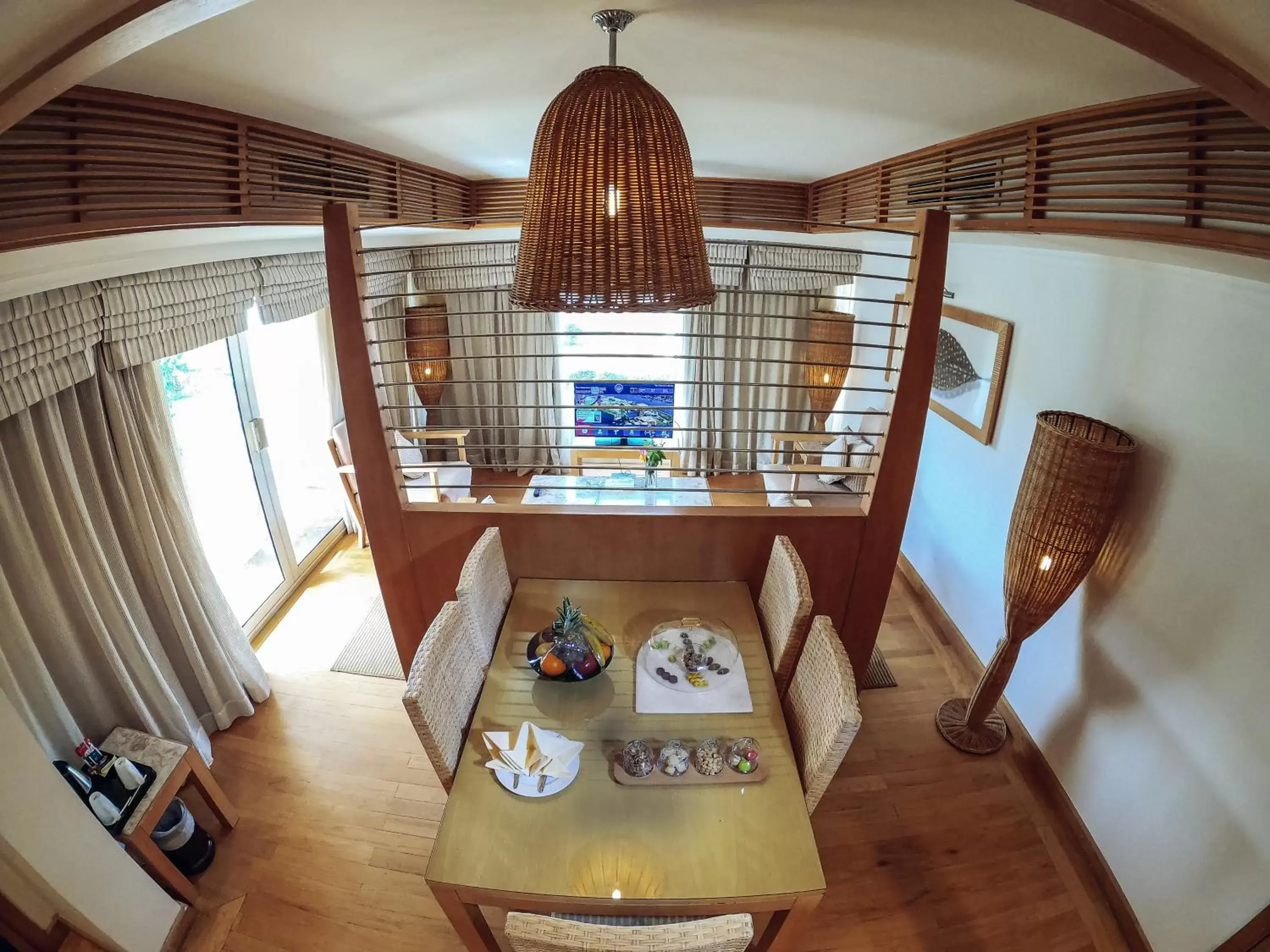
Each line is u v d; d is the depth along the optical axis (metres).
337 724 2.82
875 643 2.48
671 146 1.36
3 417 1.78
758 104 1.91
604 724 1.75
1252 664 1.64
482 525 2.28
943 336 3.27
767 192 3.65
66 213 1.24
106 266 1.81
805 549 2.29
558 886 1.37
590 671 1.84
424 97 1.71
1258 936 1.60
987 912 2.10
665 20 1.25
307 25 1.13
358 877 2.21
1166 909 1.89
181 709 2.48
